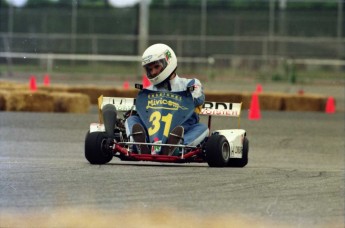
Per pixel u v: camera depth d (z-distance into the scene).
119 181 28.47
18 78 131.25
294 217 22.72
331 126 65.25
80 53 149.25
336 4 157.50
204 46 147.12
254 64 141.12
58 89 86.62
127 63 144.75
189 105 34.72
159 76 35.19
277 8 156.75
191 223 21.59
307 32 152.38
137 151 33.88
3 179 28.89
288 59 140.38
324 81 140.38
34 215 22.48
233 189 27.22
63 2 155.75
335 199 25.83
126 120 34.97
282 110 83.81
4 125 58.72
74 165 33.94
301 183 29.17
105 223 21.52
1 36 146.75
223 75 141.75
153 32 156.00
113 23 155.38
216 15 154.75
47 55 141.88
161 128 33.91
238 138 36.00
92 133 34.41
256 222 21.91
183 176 30.09
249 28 153.50
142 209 23.39
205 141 35.19
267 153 47.97
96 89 86.88
